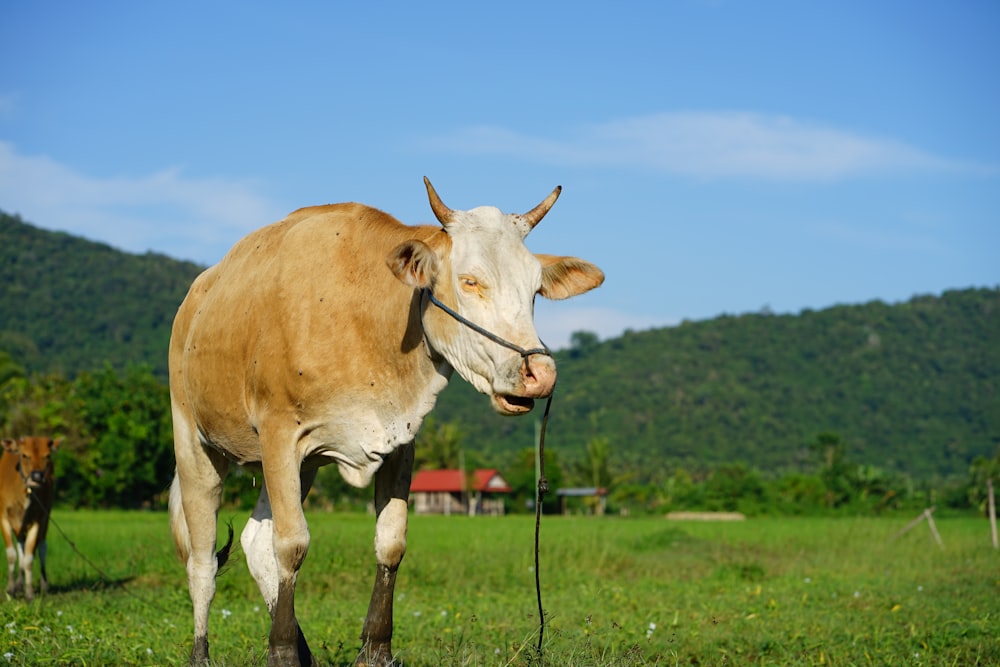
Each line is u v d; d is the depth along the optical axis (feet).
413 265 16.29
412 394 17.66
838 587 45.19
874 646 27.35
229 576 39.50
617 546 70.38
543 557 56.65
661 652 25.95
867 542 80.94
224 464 21.57
